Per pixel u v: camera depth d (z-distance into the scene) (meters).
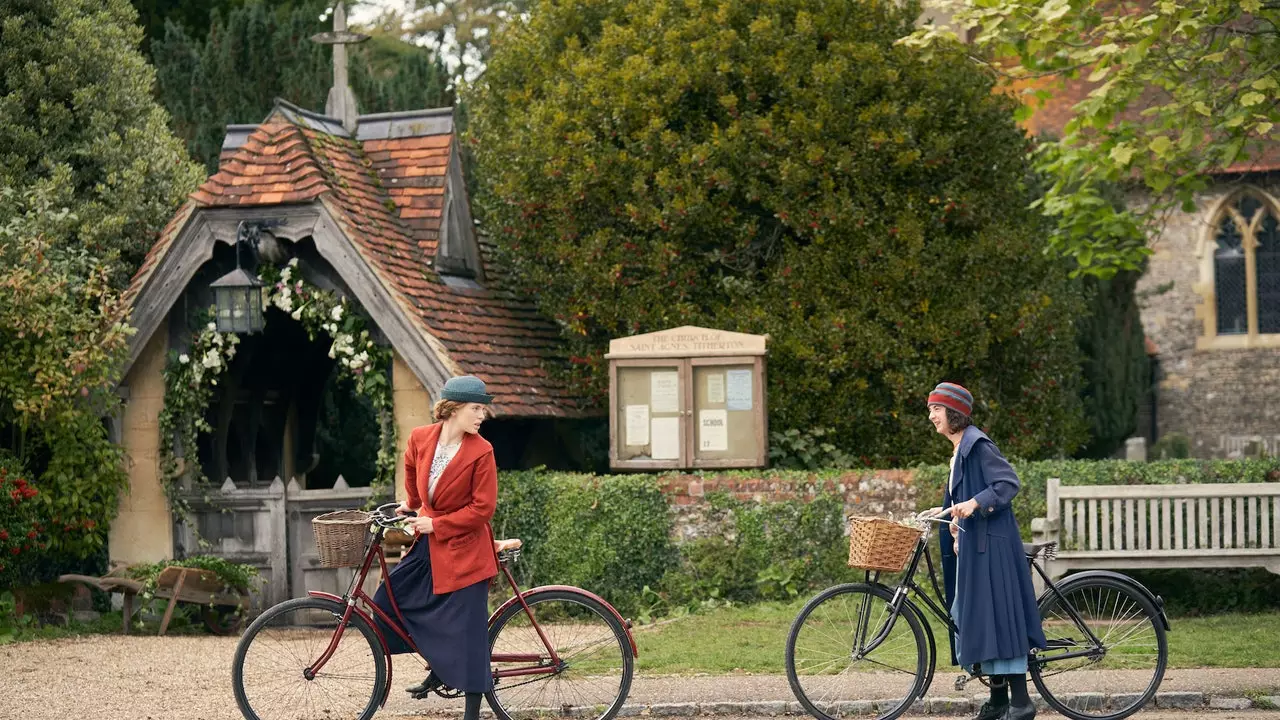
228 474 13.86
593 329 13.70
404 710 7.62
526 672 6.93
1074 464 11.06
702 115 13.33
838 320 12.62
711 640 9.70
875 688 7.29
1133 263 14.63
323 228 11.95
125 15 14.79
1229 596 10.95
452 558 6.53
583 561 11.64
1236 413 27.88
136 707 7.83
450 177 13.71
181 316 12.45
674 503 11.61
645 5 13.72
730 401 12.11
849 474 11.38
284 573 12.20
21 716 7.57
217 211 12.10
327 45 20.72
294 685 6.86
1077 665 7.27
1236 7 11.51
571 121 13.17
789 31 13.33
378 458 12.13
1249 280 27.78
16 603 11.31
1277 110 11.73
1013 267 13.41
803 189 13.02
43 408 11.27
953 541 6.95
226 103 18.53
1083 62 11.70
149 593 11.30
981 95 13.49
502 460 13.52
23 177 13.18
